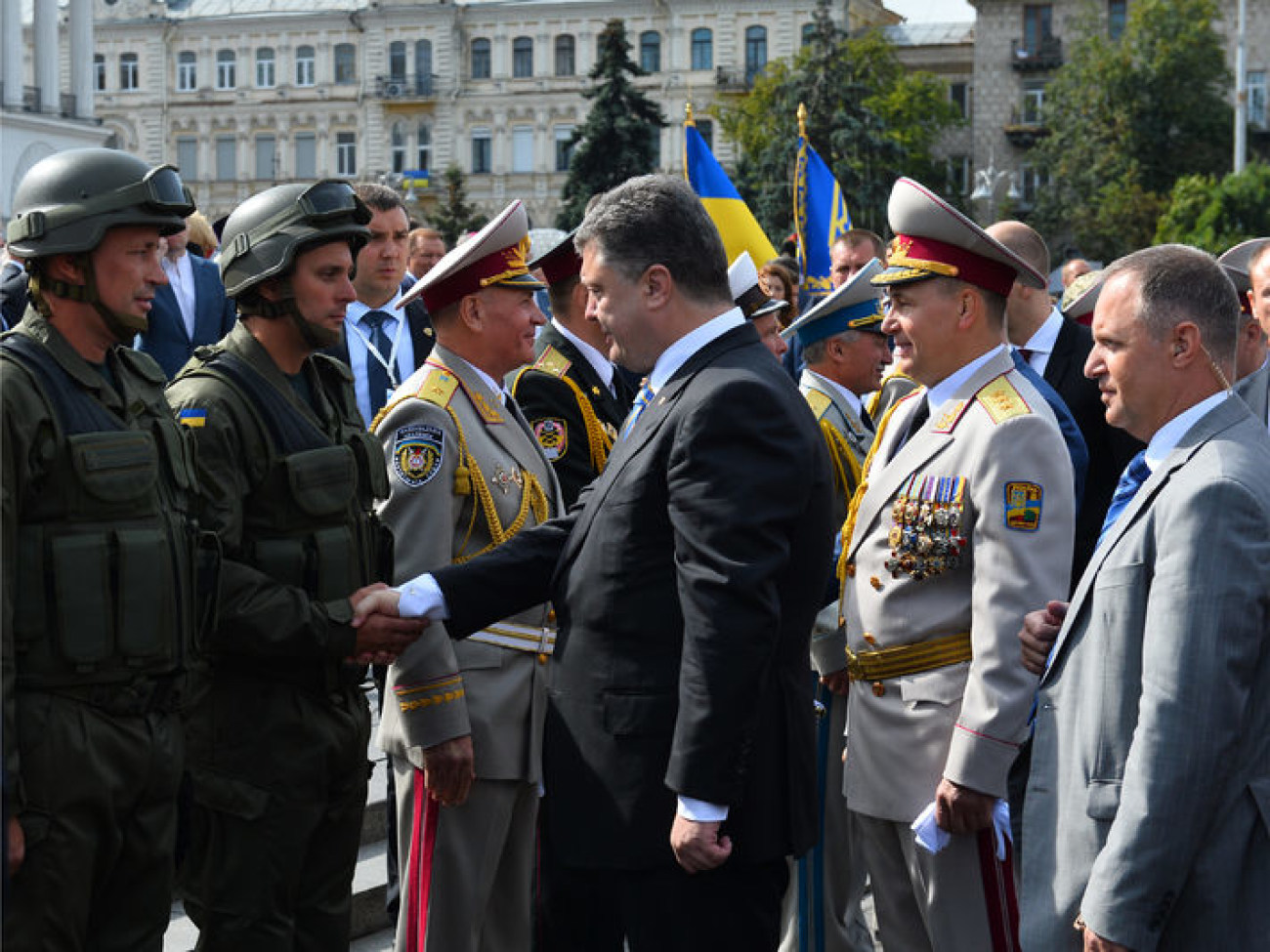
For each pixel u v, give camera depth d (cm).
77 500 323
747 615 310
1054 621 350
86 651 321
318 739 378
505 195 6506
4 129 4944
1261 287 471
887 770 390
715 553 312
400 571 407
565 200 4962
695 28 6306
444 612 377
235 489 365
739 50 6284
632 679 329
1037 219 5441
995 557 367
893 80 5644
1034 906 316
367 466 390
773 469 317
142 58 6750
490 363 427
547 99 6431
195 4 6756
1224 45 5869
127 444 329
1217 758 284
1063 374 520
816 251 999
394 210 635
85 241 326
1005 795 366
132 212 331
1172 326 306
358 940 523
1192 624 286
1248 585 286
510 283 421
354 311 638
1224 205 3950
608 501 335
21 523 320
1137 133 5322
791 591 330
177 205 339
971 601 379
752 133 5184
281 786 373
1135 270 312
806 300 997
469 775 405
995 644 363
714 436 318
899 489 388
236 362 376
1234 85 5584
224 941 373
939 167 5681
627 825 328
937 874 382
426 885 418
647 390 342
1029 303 524
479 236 418
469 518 417
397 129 6588
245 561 369
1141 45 5384
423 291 427
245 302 380
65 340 332
